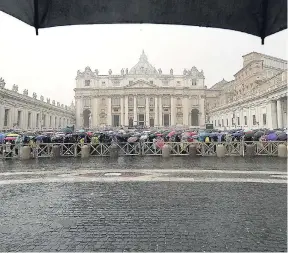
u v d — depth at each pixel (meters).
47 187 9.63
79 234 5.41
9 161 16.89
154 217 6.37
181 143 19.52
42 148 18.91
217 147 18.62
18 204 7.54
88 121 110.62
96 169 13.63
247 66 67.25
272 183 10.05
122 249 4.76
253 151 18.62
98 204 7.47
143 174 12.11
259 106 52.16
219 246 4.84
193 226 5.79
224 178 11.05
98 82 108.31
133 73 112.31
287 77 37.34
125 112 104.88
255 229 5.59
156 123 104.62
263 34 2.59
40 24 2.33
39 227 5.80
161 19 2.43
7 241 5.11
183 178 11.09
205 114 106.81
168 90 105.94
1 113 48.53
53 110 80.38
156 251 4.67
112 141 20.69
